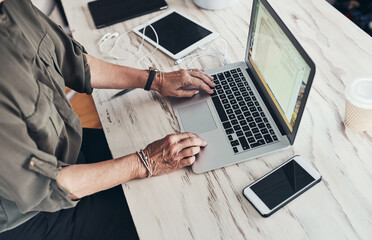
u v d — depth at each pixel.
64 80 0.90
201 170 0.77
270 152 0.78
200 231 0.69
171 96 0.94
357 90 0.73
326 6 1.14
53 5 1.69
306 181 0.72
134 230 0.90
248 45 0.93
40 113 0.68
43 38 0.76
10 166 0.61
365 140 0.79
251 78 0.94
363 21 1.76
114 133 0.88
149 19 1.19
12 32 0.65
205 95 0.93
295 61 0.69
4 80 0.61
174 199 0.74
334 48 1.00
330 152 0.77
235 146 0.80
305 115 0.85
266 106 0.86
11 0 0.69
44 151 0.71
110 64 0.96
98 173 0.76
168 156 0.78
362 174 0.73
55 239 0.88
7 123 0.60
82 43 1.14
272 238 0.67
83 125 1.46
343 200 0.69
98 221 0.90
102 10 1.24
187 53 1.04
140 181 0.78
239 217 0.70
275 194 0.71
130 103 0.95
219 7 1.18
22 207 0.66
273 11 0.75
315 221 0.67
